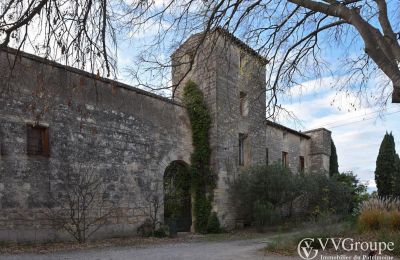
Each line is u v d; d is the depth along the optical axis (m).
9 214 10.72
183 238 14.55
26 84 10.75
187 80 17.89
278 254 9.44
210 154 17.62
